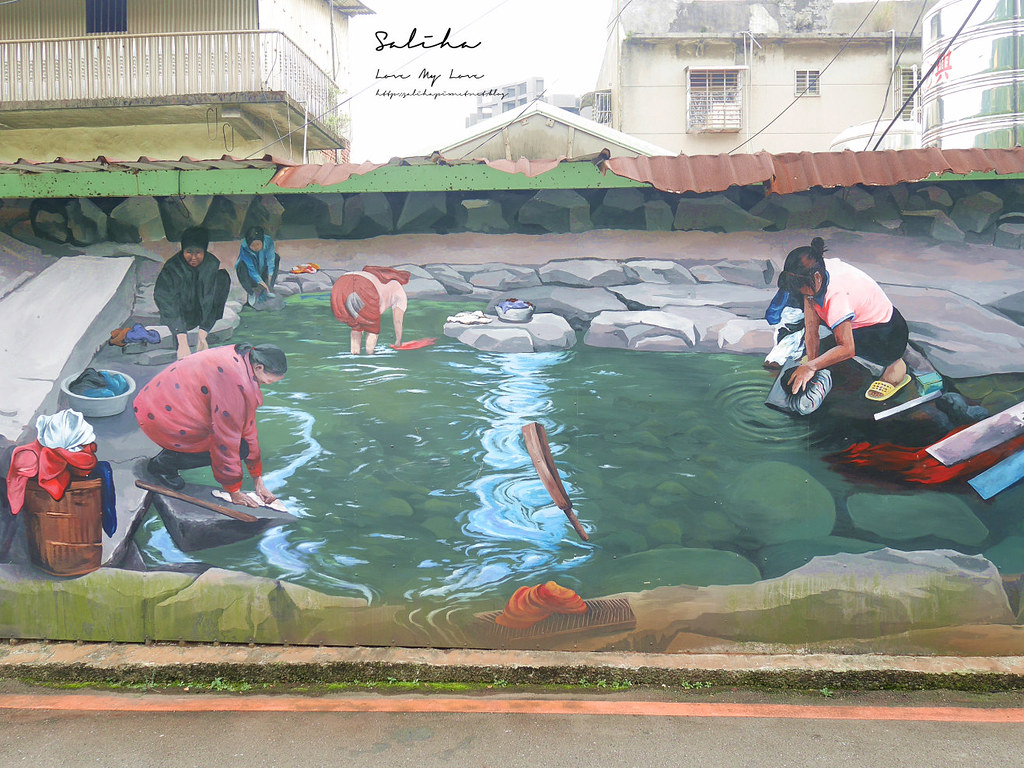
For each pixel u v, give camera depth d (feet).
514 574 15.43
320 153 50.01
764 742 12.53
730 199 15.44
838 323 15.28
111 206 15.96
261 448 15.81
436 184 15.39
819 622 15.20
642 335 15.58
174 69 37.58
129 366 15.93
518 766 11.85
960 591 15.03
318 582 15.57
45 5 37.88
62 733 12.92
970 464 15.02
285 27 41.83
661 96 59.00
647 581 15.31
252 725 13.20
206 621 15.70
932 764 11.80
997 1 22.27
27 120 37.63
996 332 14.99
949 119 23.38
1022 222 14.93
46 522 15.89
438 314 15.88
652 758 12.06
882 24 59.36
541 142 36.55
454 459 15.67
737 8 59.26
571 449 15.60
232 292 15.96
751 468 15.37
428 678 14.74
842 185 14.66
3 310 15.97
